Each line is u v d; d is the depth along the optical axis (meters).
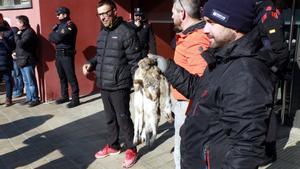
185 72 2.32
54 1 6.65
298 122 4.83
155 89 3.57
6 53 6.59
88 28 7.11
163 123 5.32
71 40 6.35
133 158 4.02
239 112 1.53
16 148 4.70
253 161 1.53
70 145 4.75
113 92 3.90
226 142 1.67
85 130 5.31
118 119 3.98
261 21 2.82
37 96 6.80
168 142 4.62
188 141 1.84
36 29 6.75
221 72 1.65
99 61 3.92
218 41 1.69
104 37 3.85
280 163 3.91
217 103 1.67
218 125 1.68
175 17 2.65
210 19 1.68
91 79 7.37
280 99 4.95
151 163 4.05
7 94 6.76
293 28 4.68
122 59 3.80
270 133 1.63
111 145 4.28
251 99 1.52
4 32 6.60
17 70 7.37
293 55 4.74
